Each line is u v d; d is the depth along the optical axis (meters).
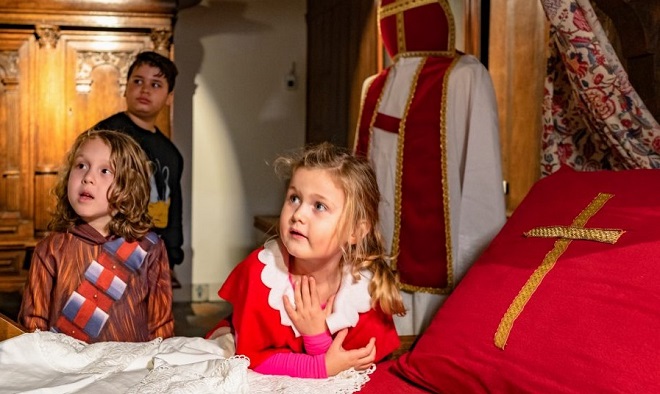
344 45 4.64
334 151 1.43
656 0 1.88
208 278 5.34
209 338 1.66
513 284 1.37
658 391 1.05
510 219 1.60
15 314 4.39
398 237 2.34
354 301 1.45
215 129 5.33
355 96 4.44
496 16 3.04
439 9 2.31
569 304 1.24
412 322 2.31
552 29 2.00
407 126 2.34
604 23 2.12
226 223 5.37
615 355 1.12
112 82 4.54
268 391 1.32
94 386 1.24
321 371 1.40
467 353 1.33
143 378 1.27
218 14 5.31
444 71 2.31
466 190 2.17
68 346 1.40
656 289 1.16
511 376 1.23
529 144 2.83
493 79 3.06
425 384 1.39
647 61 1.93
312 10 5.31
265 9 5.39
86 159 1.70
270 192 5.43
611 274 1.23
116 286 1.72
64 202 1.78
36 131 4.52
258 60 5.39
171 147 3.09
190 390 1.20
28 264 4.54
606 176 1.50
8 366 1.32
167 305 1.81
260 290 1.44
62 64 4.50
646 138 1.77
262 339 1.45
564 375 1.16
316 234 1.36
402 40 2.41
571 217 1.44
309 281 1.43
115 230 1.73
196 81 5.29
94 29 4.50
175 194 3.09
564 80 2.02
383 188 2.36
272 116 5.43
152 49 4.54
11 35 4.47
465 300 1.44
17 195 4.53
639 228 1.29
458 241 2.22
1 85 4.50
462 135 2.27
